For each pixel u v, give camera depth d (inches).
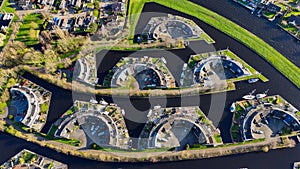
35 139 5526.6
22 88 6067.9
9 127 5659.5
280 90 5900.6
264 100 5772.6
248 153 5251.0
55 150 5403.5
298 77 6033.5
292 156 5206.7
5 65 6378.0
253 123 5497.1
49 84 6156.5
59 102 5920.3
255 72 6131.9
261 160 5191.9
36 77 6245.1
